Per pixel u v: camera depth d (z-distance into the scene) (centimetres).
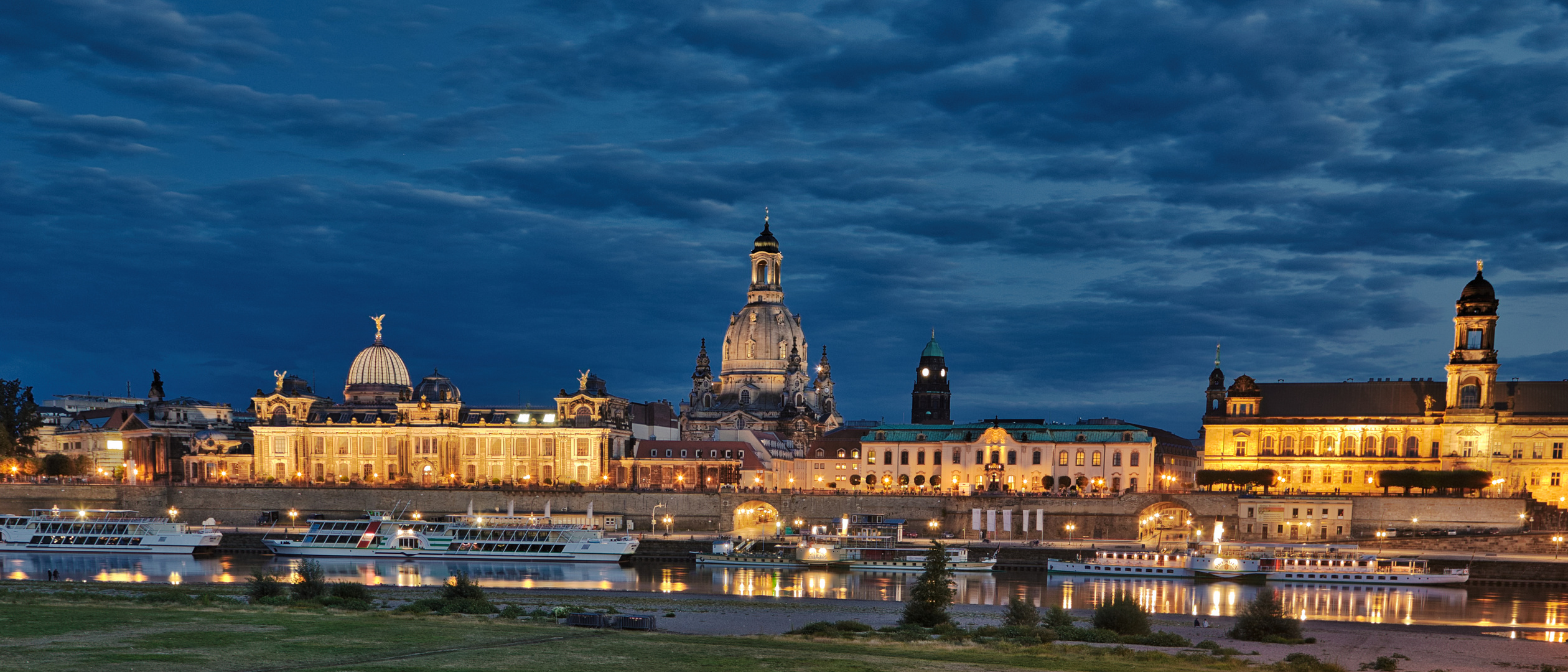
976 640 9756
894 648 9025
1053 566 18050
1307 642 10812
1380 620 13400
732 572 17962
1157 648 9862
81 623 8181
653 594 13812
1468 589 16388
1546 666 9888
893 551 18288
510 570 18125
